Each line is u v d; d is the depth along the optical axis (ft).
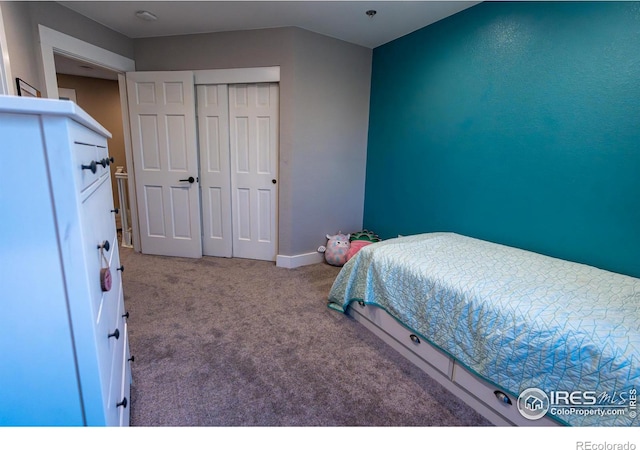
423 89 9.34
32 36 7.42
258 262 11.39
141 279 9.52
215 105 10.76
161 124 10.83
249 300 8.33
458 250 6.81
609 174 5.75
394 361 6.00
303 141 10.45
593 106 5.85
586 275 5.42
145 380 5.25
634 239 5.53
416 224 10.05
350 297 7.39
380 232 11.60
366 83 11.34
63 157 1.93
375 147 11.46
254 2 8.00
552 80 6.40
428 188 9.52
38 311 2.08
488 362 4.49
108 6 8.30
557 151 6.45
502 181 7.52
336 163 11.34
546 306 4.34
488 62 7.52
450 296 5.12
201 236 11.75
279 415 4.62
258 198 11.27
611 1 5.46
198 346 6.25
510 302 4.49
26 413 2.19
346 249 10.97
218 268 10.65
